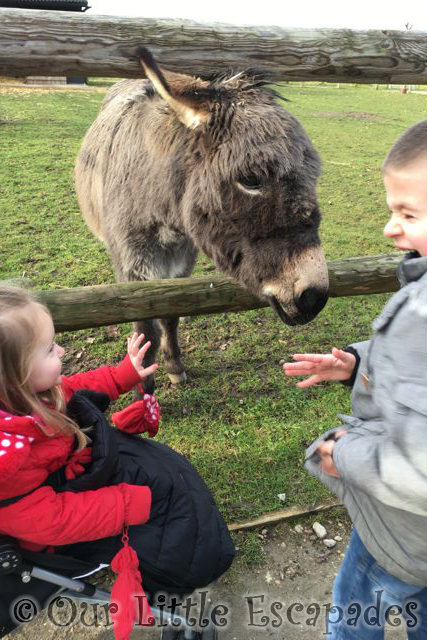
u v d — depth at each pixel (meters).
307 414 2.96
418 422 0.94
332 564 2.11
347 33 2.06
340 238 5.74
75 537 1.24
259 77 2.04
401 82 2.23
